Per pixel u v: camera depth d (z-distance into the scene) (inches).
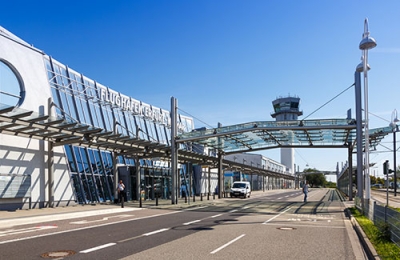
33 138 866.8
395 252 358.9
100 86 1318.9
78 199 1059.3
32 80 940.0
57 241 442.9
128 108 1469.0
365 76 793.6
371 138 1285.7
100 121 1259.8
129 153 1195.3
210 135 1218.0
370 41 757.3
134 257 349.7
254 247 413.1
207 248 402.3
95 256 353.4
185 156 1487.5
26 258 344.2
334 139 1473.9
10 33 927.7
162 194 1660.9
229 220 710.5
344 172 2396.7
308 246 425.7
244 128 1190.3
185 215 816.3
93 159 1199.6
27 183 870.4
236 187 1793.8
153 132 1662.2
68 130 829.2
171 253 371.2
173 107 1259.8
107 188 1230.3
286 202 1364.4
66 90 1114.7
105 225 613.6
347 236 511.5
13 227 580.1
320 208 1050.1
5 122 741.9
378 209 540.7
